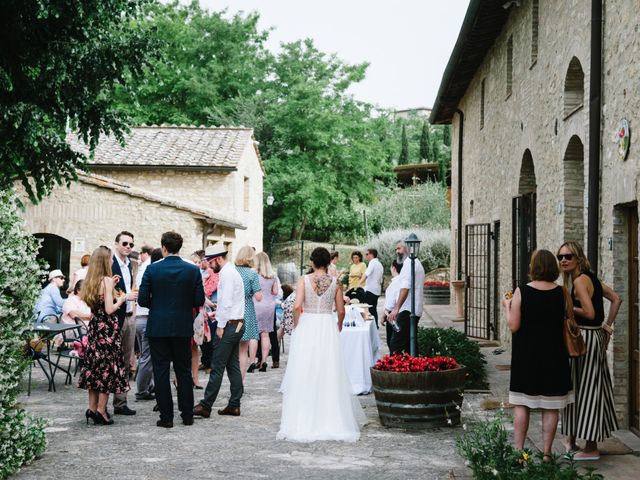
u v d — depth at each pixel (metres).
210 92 38.28
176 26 38.94
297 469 6.03
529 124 11.93
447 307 24.22
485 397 9.36
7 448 5.83
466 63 17.53
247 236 26.27
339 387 7.36
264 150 39.41
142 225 18.97
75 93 11.17
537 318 5.73
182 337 7.73
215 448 6.79
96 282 7.77
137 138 25.17
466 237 16.69
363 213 42.97
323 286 7.61
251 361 11.76
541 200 11.05
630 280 7.34
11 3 10.10
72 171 12.23
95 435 7.31
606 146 7.71
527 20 12.14
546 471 4.99
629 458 6.26
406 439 7.19
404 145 65.19
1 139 10.76
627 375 7.35
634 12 6.86
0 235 6.06
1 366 5.93
